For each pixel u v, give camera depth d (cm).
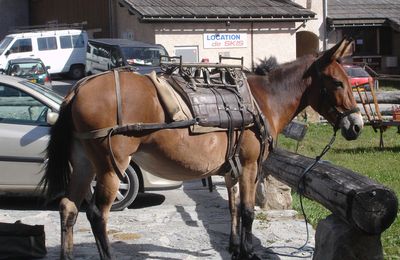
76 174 582
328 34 3434
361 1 3653
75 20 3728
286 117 648
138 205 926
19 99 835
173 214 856
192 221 819
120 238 734
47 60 3328
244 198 607
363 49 3669
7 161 819
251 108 598
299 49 3356
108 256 545
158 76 584
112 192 543
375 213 492
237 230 671
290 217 823
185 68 600
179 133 559
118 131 533
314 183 580
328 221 539
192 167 574
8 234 631
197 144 568
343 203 505
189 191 1025
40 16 4128
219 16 2723
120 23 3069
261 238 732
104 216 546
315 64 641
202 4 2822
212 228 783
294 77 646
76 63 3391
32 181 822
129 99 540
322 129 1750
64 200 579
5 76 873
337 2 3612
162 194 1005
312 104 652
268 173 779
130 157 554
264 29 2859
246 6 2872
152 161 570
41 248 650
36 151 816
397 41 3628
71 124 562
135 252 680
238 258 614
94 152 542
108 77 551
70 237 578
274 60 659
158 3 2775
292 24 2900
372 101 1686
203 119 567
